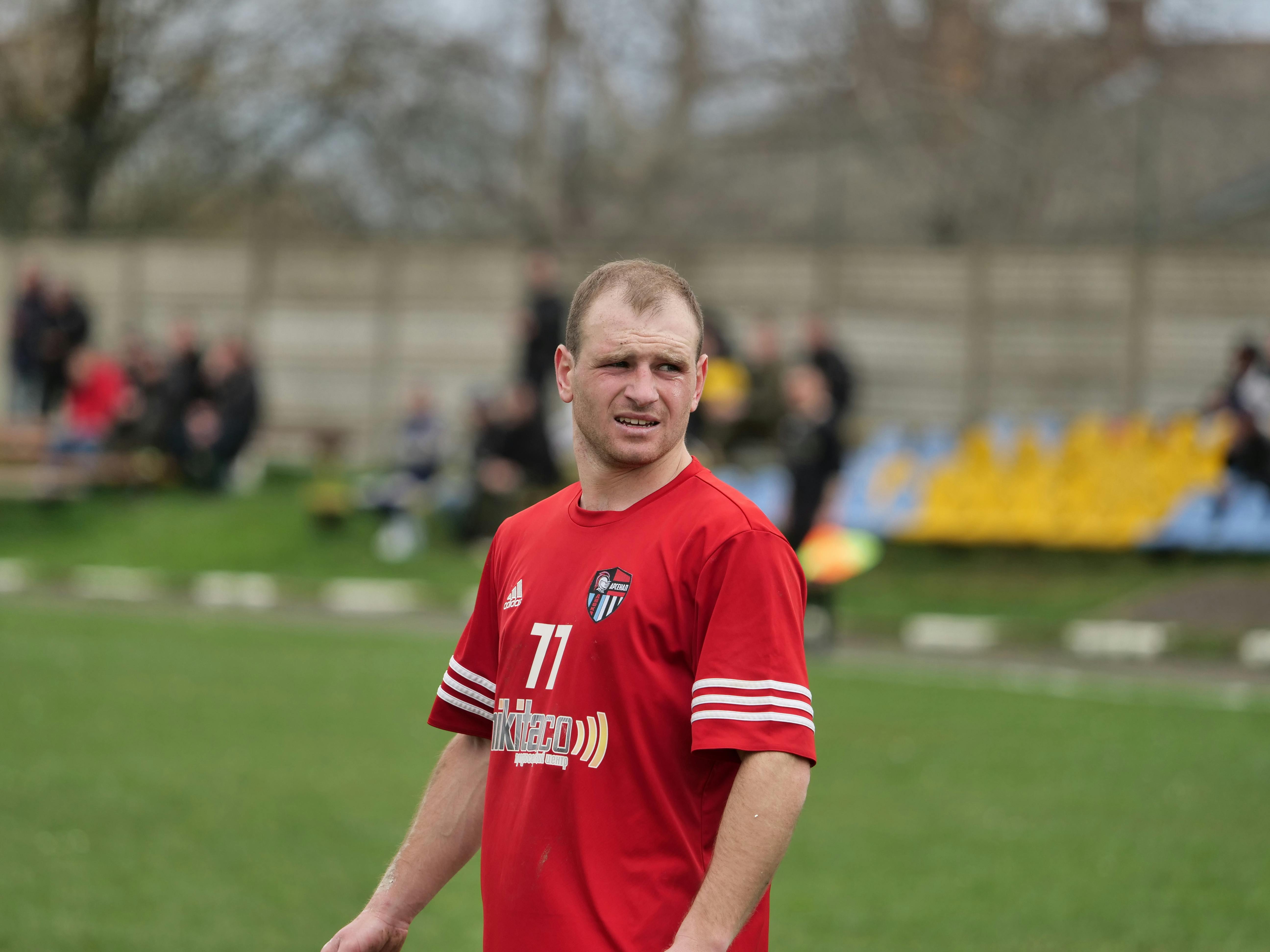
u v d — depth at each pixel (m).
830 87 91.25
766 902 8.30
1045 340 65.44
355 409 75.94
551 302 56.81
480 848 9.21
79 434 66.62
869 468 56.19
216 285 78.00
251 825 21.98
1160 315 64.06
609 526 8.24
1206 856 20.77
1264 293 63.00
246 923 17.53
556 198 94.19
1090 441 54.50
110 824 21.86
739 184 94.50
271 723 29.69
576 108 99.94
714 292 70.44
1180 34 88.06
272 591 54.00
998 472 55.19
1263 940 17.22
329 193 102.50
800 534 42.16
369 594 53.03
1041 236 87.88
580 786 7.86
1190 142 89.81
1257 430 50.59
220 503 63.91
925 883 19.53
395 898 9.04
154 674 35.00
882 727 29.98
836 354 53.75
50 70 99.31
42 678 33.84
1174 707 32.59
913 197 90.50
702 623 7.84
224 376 66.19
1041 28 89.56
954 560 53.69
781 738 7.59
